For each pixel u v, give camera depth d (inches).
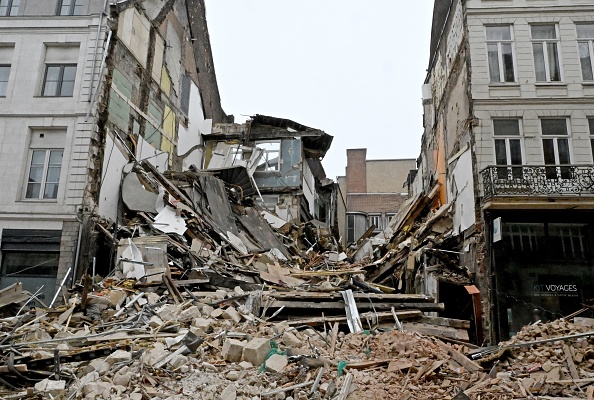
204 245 530.0
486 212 546.3
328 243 959.0
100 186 544.1
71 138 544.4
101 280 439.2
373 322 372.2
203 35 921.5
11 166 542.9
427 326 374.9
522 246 540.7
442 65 765.9
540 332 323.0
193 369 244.1
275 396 222.2
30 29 579.2
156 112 703.7
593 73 585.6
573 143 563.8
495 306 522.0
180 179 637.9
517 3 605.9
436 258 613.0
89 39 573.0
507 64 598.2
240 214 683.4
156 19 708.7
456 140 659.4
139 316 331.6
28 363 249.6
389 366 269.9
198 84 911.7
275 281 486.6
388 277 727.1
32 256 522.6
